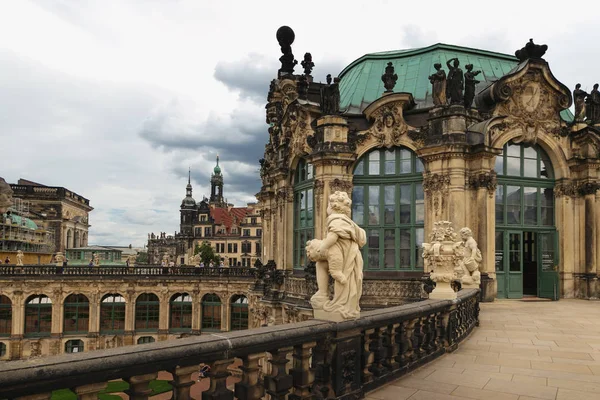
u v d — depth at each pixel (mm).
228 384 32562
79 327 60625
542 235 30828
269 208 43969
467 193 28141
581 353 13312
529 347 14148
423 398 9094
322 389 8000
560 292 30359
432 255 14375
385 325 9828
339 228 8438
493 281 27891
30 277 59062
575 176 30750
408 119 30188
